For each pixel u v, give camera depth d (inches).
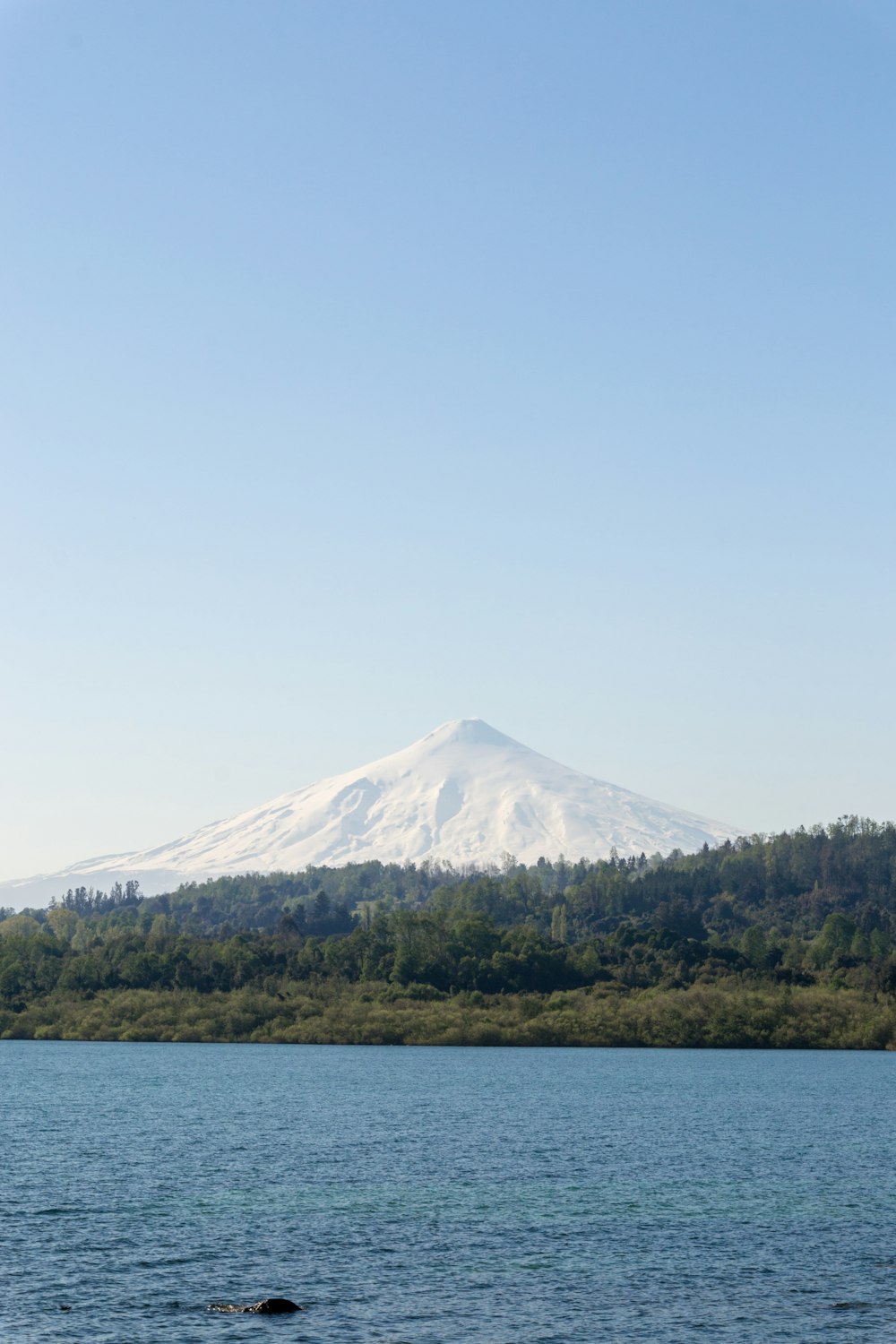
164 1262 2442.2
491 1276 2377.0
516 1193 3233.3
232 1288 2269.9
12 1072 7135.8
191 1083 6451.8
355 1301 2204.7
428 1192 3228.3
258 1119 4879.4
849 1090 6402.6
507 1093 6112.2
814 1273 2417.6
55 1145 4072.3
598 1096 6003.9
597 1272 2412.6
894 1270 2448.3
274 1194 3159.5
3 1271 2363.4
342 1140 4274.1
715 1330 2078.0
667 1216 2940.5
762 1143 4293.8
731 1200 3157.0
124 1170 3535.9
